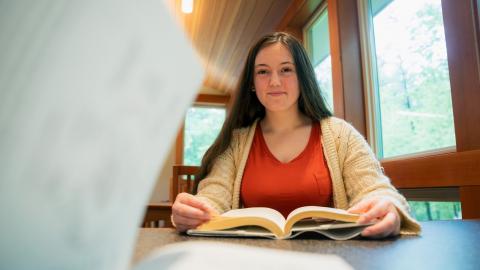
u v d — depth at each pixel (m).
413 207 1.45
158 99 0.17
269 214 0.68
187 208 0.65
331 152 1.01
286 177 1.01
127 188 0.17
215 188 1.00
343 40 2.01
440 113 1.40
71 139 0.15
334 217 0.58
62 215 0.15
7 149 0.14
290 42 1.08
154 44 0.16
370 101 1.93
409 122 1.62
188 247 0.29
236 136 1.14
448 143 1.35
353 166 0.95
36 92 0.14
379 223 0.55
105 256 0.17
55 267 0.15
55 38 0.14
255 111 1.19
